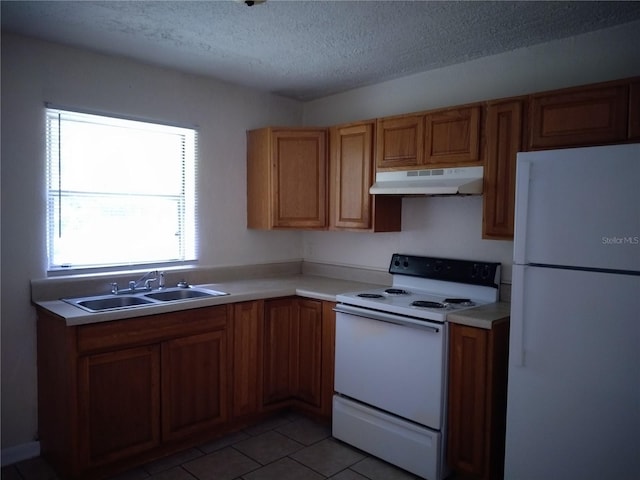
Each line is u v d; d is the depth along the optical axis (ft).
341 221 11.08
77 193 9.49
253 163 12.00
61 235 9.30
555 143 7.66
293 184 11.46
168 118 10.60
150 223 10.59
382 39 8.71
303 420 10.66
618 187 6.11
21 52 8.60
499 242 9.50
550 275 6.70
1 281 8.54
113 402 8.13
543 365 6.82
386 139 10.12
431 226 10.59
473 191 8.52
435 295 10.03
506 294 9.34
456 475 8.46
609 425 6.31
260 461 8.86
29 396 8.89
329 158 11.35
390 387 8.79
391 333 8.75
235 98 11.84
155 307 8.51
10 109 8.52
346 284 11.49
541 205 6.73
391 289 10.57
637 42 7.92
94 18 7.84
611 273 6.21
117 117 9.80
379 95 11.60
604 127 7.15
